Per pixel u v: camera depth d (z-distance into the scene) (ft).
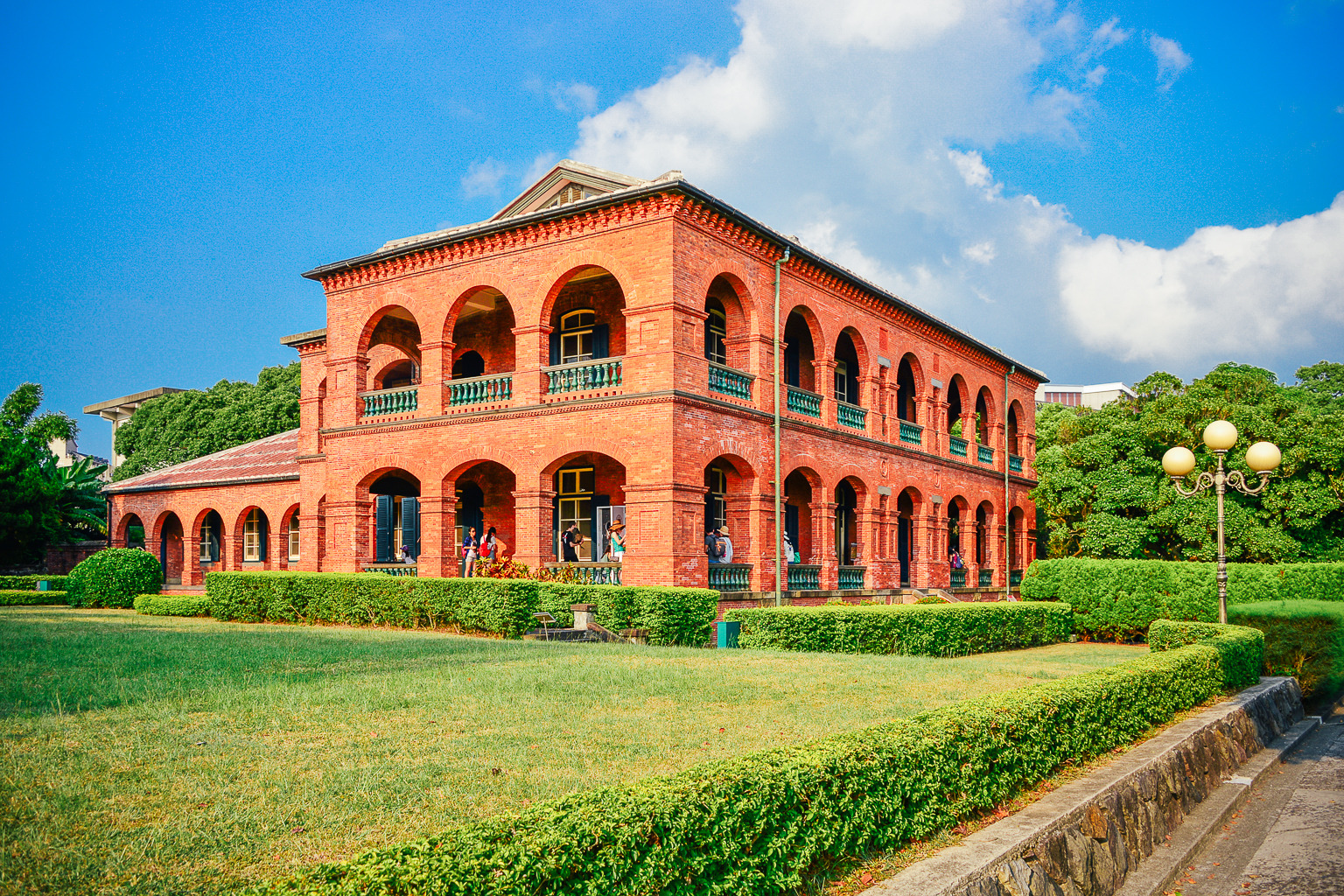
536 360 62.59
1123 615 66.90
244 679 29.53
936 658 45.39
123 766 18.94
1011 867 16.71
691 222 59.11
